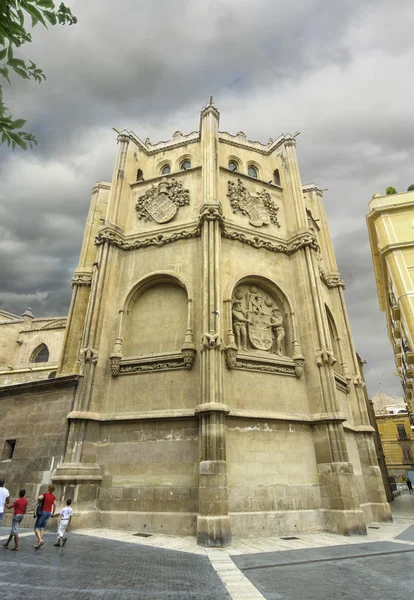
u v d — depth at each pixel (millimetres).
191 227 19375
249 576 7957
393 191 30219
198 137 24812
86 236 25828
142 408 15664
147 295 18984
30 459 15758
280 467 14828
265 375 16531
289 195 22656
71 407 15906
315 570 8516
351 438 19625
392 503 30484
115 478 14656
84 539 11719
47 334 38156
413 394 35656
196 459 13961
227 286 17781
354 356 22859
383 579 7691
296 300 19453
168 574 7926
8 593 6148
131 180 23078
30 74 3250
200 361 15242
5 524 14852
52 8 3230
